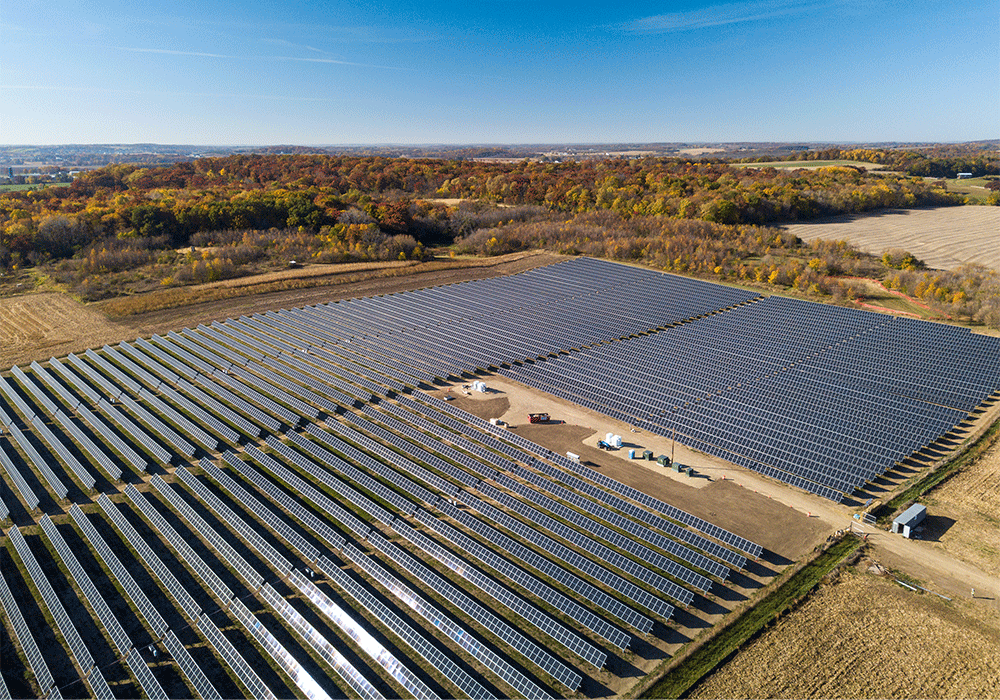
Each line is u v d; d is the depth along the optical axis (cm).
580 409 6200
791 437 5375
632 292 9981
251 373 7256
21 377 7275
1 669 3195
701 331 8088
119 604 3659
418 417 6050
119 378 7194
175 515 4553
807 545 4056
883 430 5434
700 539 4066
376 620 3506
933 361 6750
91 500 4794
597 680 3073
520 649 3266
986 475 4800
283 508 4638
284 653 3234
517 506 4528
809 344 7394
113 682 3117
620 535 4159
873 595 3569
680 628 3412
